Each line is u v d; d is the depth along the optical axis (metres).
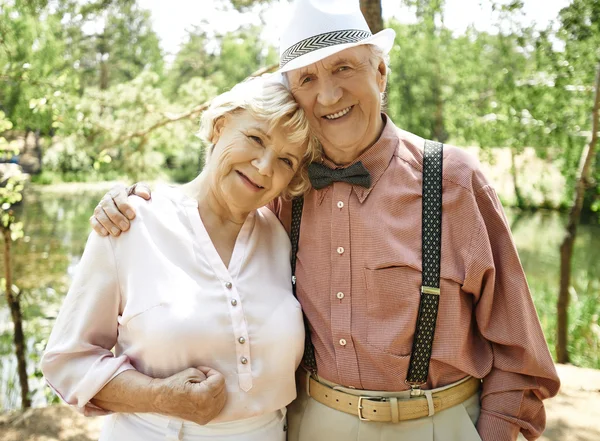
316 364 1.67
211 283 1.55
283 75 1.70
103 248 1.53
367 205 1.64
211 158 1.64
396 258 1.58
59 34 6.47
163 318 1.47
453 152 1.67
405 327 1.57
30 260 10.37
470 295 1.65
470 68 11.30
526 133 8.70
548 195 16.11
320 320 1.67
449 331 1.58
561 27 6.45
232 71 18.08
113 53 14.88
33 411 3.55
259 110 1.54
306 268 1.72
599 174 8.36
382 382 1.59
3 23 5.29
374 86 1.64
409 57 13.86
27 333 6.65
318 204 1.72
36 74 5.23
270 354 1.55
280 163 1.59
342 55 1.57
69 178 21.86
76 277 1.54
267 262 1.70
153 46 15.32
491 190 1.64
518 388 1.63
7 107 5.37
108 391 1.47
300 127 1.57
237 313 1.52
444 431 1.60
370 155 1.67
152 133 5.55
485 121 9.76
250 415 1.52
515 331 1.61
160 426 1.49
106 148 5.51
